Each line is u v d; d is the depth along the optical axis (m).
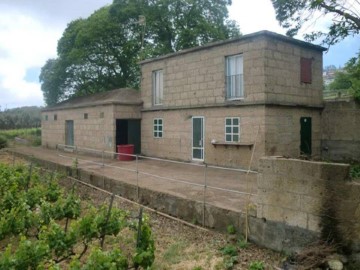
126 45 25.58
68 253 5.86
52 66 28.78
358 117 13.97
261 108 12.54
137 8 24.69
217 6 25.61
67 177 14.05
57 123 23.23
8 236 6.93
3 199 8.12
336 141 14.52
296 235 6.11
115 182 11.29
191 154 15.40
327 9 13.80
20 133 33.69
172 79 16.38
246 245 6.73
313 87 14.35
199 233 7.62
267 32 12.35
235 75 13.64
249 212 6.94
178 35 24.64
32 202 8.38
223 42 13.74
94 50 26.14
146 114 18.09
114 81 27.81
